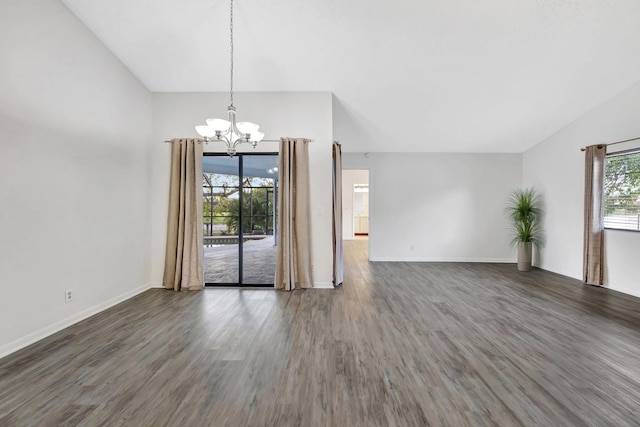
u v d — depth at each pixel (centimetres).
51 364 224
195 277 423
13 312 245
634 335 276
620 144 415
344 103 456
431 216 646
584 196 465
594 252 446
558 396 187
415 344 258
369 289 430
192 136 434
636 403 180
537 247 581
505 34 323
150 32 330
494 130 534
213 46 349
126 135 382
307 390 192
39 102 266
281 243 423
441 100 445
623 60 354
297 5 298
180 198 418
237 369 217
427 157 643
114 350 246
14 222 246
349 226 1023
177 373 212
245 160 455
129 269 388
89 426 160
